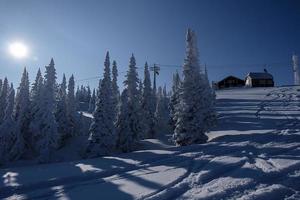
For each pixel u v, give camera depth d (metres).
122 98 41.19
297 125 30.89
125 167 16.08
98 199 10.61
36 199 11.09
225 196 10.07
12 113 42.75
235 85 113.31
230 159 16.12
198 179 12.48
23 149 42.00
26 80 46.16
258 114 46.28
